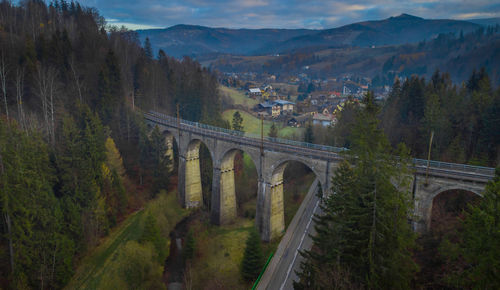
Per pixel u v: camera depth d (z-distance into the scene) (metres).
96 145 48.16
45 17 100.00
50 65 64.38
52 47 67.88
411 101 66.50
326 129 89.19
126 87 84.94
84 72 69.38
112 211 48.66
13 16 92.00
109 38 103.44
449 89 70.56
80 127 53.25
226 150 54.38
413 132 60.16
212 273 42.91
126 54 95.44
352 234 24.89
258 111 138.62
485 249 19.00
